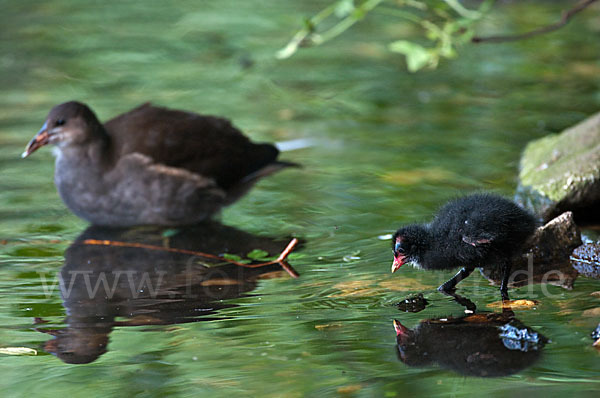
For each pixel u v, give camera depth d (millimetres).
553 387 6781
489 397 6672
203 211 12133
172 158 12055
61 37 22094
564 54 19828
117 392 7004
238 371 7309
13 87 18016
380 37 21922
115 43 21578
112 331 8305
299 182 13203
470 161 13586
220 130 12688
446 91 17594
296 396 6820
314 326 8242
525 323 8078
